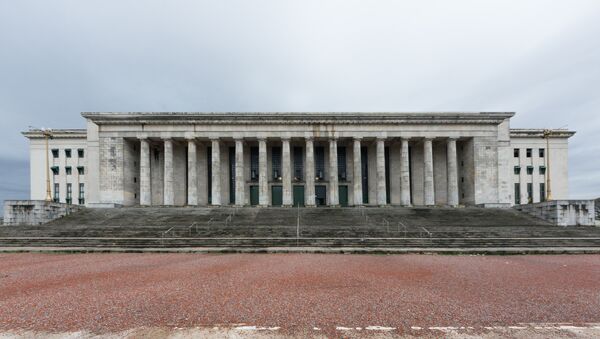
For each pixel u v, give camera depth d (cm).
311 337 609
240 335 618
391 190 4219
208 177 4241
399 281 1053
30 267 1318
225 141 4003
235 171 3916
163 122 3734
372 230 2198
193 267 1301
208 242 1919
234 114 3744
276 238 1956
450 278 1100
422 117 3775
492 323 680
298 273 1177
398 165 4222
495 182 3772
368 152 4291
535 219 2736
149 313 736
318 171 4294
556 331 639
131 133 3756
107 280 1069
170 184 3738
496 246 1822
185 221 2639
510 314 734
